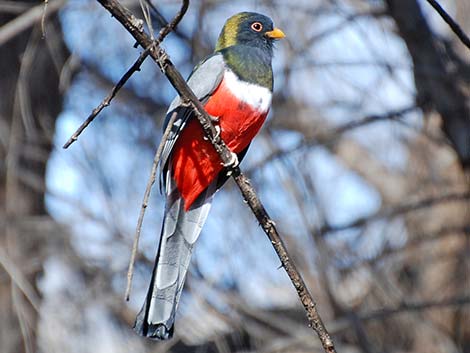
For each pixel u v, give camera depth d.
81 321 13.51
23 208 14.41
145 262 13.91
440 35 13.56
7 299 13.96
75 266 13.92
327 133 13.70
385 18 13.41
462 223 14.48
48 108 14.69
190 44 13.91
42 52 14.43
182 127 9.37
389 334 14.13
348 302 14.36
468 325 14.66
